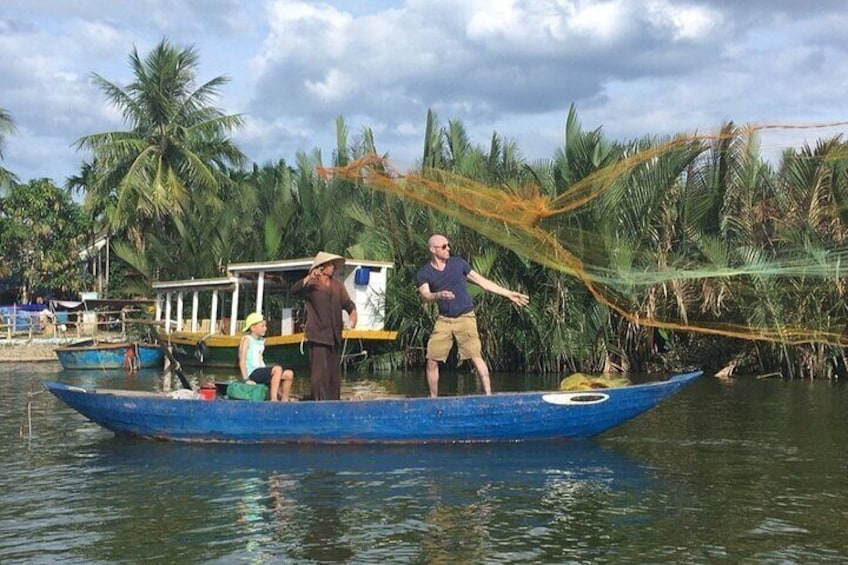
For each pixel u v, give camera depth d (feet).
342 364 72.79
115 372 73.67
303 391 49.24
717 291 53.67
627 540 19.66
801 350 59.62
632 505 22.70
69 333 108.58
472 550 18.98
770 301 53.01
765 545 19.24
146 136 108.06
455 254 68.49
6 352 90.33
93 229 127.85
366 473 26.63
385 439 31.09
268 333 75.20
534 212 36.45
